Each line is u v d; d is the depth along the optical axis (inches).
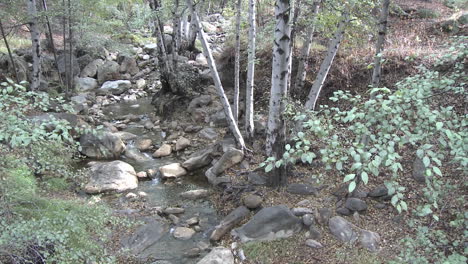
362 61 359.6
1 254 136.3
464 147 99.9
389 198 223.5
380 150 99.0
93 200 248.1
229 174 282.0
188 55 629.3
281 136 236.5
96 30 506.0
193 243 216.5
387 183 102.7
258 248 200.1
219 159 299.7
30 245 146.3
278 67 221.3
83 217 173.0
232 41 470.3
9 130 114.3
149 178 304.7
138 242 214.7
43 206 189.9
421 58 325.4
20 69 481.4
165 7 351.9
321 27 252.4
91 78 581.0
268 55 420.5
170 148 353.7
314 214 215.9
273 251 197.2
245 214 230.1
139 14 456.1
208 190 275.7
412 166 242.7
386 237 195.6
